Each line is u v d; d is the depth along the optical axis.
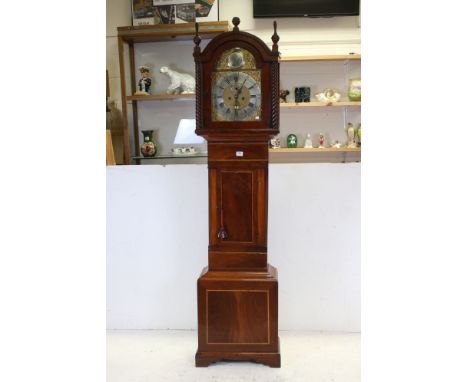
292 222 2.62
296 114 4.30
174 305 2.71
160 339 2.58
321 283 2.64
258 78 2.20
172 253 2.68
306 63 4.27
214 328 2.24
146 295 2.71
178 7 4.22
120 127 4.42
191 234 2.67
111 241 2.69
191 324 2.71
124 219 2.68
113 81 4.41
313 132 4.32
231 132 2.20
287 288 2.65
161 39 4.15
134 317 2.72
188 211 2.66
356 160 4.29
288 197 2.62
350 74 4.27
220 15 4.30
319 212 2.62
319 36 4.28
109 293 2.72
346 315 2.65
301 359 2.30
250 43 2.17
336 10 4.11
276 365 2.22
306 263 2.64
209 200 2.26
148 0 4.24
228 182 2.25
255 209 2.25
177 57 4.30
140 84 4.16
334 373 2.15
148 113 4.38
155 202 2.66
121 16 4.36
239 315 2.23
